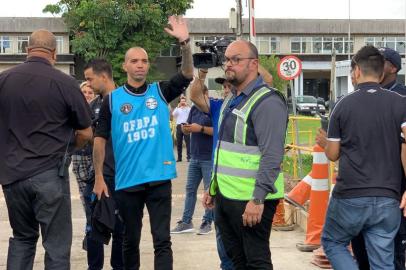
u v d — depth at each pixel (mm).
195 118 7500
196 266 6250
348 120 4137
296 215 7949
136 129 4992
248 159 4168
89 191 5590
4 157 4414
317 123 12719
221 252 5102
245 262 4438
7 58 45156
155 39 42125
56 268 4434
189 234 7699
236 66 4203
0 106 4414
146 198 5070
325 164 6688
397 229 4211
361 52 4246
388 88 4656
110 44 40688
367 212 4109
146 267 6207
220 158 4285
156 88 5117
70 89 4441
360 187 4102
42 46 4465
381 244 4180
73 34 44656
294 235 7520
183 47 5074
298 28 54031
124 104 5012
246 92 4215
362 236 4516
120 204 5086
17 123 4371
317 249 6465
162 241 5004
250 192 4160
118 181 5051
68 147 4562
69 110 4457
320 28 54250
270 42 54000
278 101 4125
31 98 4336
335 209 4262
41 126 4367
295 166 11562
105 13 40125
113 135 5059
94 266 5680
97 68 5684
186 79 5086
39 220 4441
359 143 4109
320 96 58719
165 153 5039
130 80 5098
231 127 4227
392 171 4125
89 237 5605
